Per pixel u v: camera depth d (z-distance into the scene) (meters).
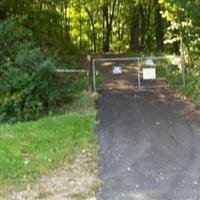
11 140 8.59
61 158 7.73
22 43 14.98
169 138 8.95
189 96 12.47
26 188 6.68
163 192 6.53
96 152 8.14
